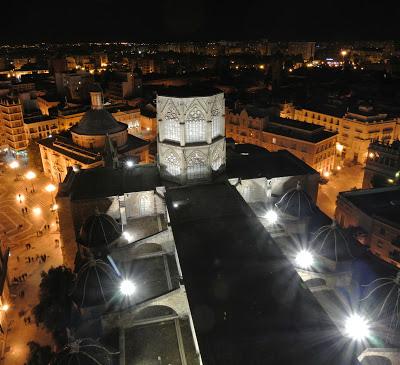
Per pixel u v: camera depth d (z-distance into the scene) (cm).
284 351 3509
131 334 4709
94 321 4794
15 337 6116
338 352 3538
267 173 7444
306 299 4144
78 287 4941
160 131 6650
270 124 12469
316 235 5534
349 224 7844
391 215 7206
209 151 6581
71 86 15162
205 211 5931
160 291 5238
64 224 6762
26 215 9881
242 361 3416
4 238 8819
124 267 5791
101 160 9962
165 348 4503
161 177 7000
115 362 4291
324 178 11694
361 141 12825
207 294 4200
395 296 4444
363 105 13100
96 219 5925
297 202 6388
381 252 6969
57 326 5597
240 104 13450
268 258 4797
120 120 13375
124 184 7075
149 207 7038
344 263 5266
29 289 7162
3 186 11688
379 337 4350
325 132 11881
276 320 3853
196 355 4384
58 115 13825
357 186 11269
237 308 4006
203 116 6369
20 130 13825
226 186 6744
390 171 9750
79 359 3844
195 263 4712
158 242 5981
